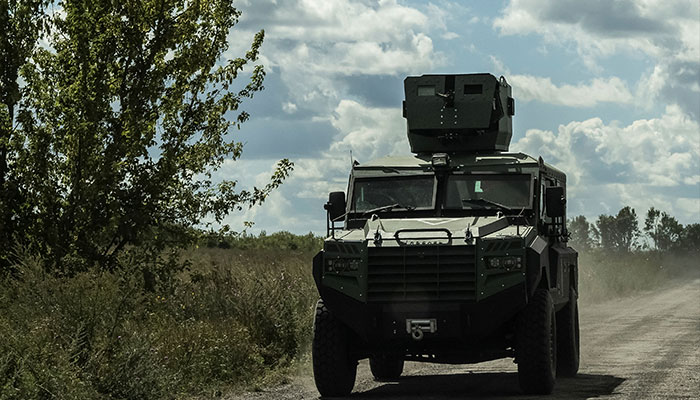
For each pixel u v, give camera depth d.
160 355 13.74
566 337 15.16
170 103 16.97
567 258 15.60
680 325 23.69
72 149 16.31
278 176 17.52
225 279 18.62
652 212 109.69
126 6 16.55
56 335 12.07
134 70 16.73
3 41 15.89
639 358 16.88
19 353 11.19
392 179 14.37
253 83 17.47
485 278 12.30
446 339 12.61
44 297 13.16
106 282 13.46
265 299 17.95
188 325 15.70
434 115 15.27
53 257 16.08
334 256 12.66
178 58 16.73
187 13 17.08
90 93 16.27
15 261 15.95
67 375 11.01
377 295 12.44
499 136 15.55
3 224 15.94
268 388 13.70
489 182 14.08
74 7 16.19
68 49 16.52
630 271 45.22
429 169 14.30
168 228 17.00
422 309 12.34
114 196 16.42
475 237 12.46
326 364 12.83
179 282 17.52
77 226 16.27
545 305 12.75
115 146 16.09
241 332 15.88
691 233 108.19
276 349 16.70
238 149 17.44
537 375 12.60
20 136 16.12
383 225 13.27
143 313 15.32
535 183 14.02
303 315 18.06
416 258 12.39
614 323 24.66
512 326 13.15
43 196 16.05
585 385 13.73
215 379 13.87
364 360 18.03
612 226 95.38
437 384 14.37
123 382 11.76
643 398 12.20
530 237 12.93
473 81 15.25
